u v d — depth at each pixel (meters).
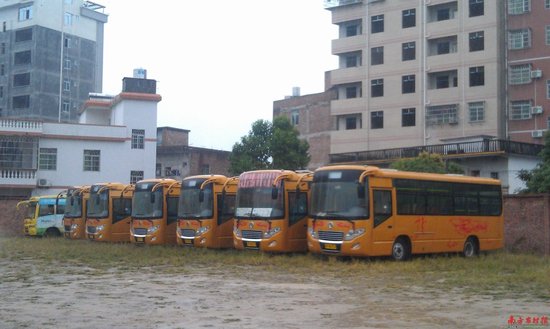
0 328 9.78
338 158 55.53
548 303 12.39
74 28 80.69
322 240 19.91
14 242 30.27
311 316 10.82
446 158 46.59
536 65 48.53
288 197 22.05
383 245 19.72
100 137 47.88
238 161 45.97
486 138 46.66
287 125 48.06
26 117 75.25
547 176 31.19
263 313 11.14
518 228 26.22
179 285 15.26
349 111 57.59
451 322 10.27
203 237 23.94
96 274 17.83
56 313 11.20
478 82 50.47
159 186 27.02
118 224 29.61
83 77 81.38
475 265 19.89
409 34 54.41
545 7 48.53
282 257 21.41
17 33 77.12
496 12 49.91
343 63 59.69
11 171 45.12
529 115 48.38
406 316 10.83
